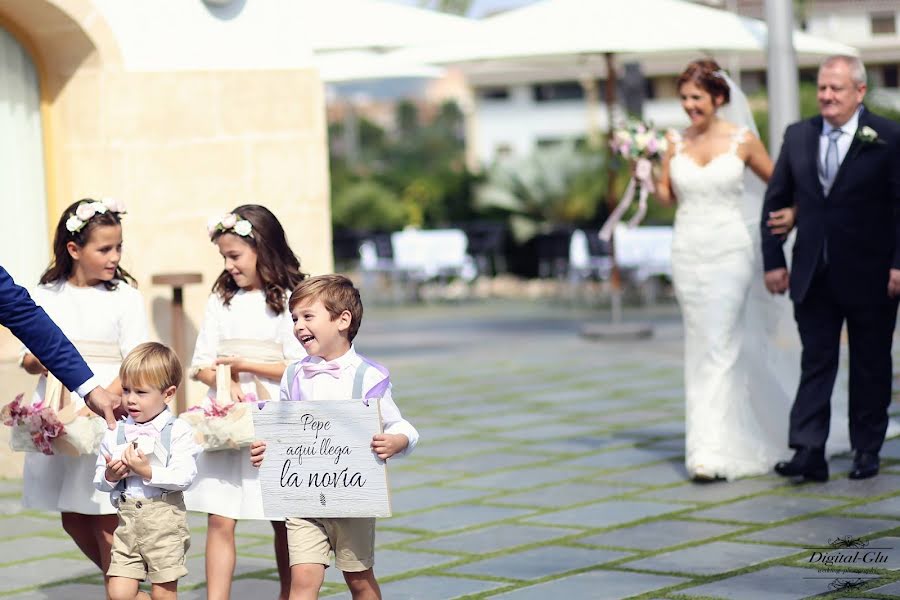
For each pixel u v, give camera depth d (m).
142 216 9.55
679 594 6.06
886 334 8.23
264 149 10.08
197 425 5.76
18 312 5.39
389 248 25.66
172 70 9.66
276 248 6.13
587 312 22.20
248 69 10.00
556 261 24.86
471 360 15.72
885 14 41.00
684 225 8.85
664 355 15.31
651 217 25.55
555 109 55.06
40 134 9.69
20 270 9.69
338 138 74.12
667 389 12.77
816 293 8.20
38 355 5.48
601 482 8.73
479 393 13.01
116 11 9.44
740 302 8.72
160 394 5.45
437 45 14.30
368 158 69.88
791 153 8.24
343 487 5.01
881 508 7.58
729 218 8.74
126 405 5.45
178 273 9.40
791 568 6.41
